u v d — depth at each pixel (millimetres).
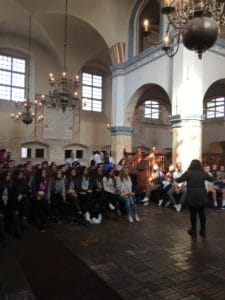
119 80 12438
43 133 16109
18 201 5992
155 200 9859
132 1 11844
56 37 14680
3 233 5328
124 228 6414
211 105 19172
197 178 5688
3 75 15609
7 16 13148
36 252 4801
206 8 3906
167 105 15852
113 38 12352
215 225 6781
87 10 12188
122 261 4426
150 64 10773
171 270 4098
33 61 16078
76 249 4961
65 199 7012
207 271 4062
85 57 16312
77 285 3613
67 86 11414
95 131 18047
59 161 16625
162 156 11055
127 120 12367
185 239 5598
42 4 12352
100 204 7141
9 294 3387
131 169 10586
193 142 8961
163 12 4391
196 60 9000
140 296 3346
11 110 15383
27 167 7523
